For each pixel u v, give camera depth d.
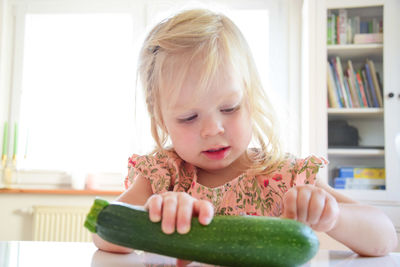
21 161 2.42
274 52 2.32
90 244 0.56
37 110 2.44
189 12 0.79
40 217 2.22
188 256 0.39
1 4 2.46
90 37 2.46
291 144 2.00
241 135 0.67
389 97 1.85
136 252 0.53
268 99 0.82
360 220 0.56
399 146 1.82
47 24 2.46
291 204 0.47
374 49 1.92
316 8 1.94
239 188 0.79
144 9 2.43
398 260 0.46
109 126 2.44
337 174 1.88
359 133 1.88
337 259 0.47
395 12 1.88
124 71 2.44
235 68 0.69
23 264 0.42
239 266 0.38
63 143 2.44
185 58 0.68
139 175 0.86
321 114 1.89
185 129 0.66
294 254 0.37
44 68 2.46
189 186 0.81
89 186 2.33
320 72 1.91
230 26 0.78
